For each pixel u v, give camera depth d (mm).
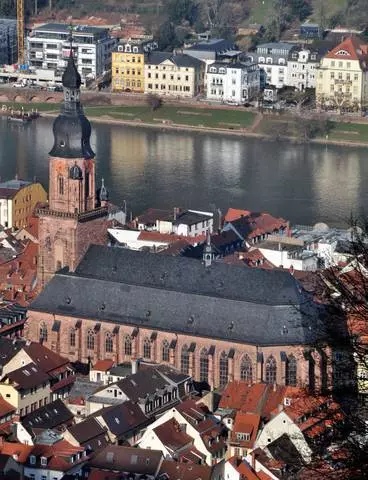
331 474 161000
